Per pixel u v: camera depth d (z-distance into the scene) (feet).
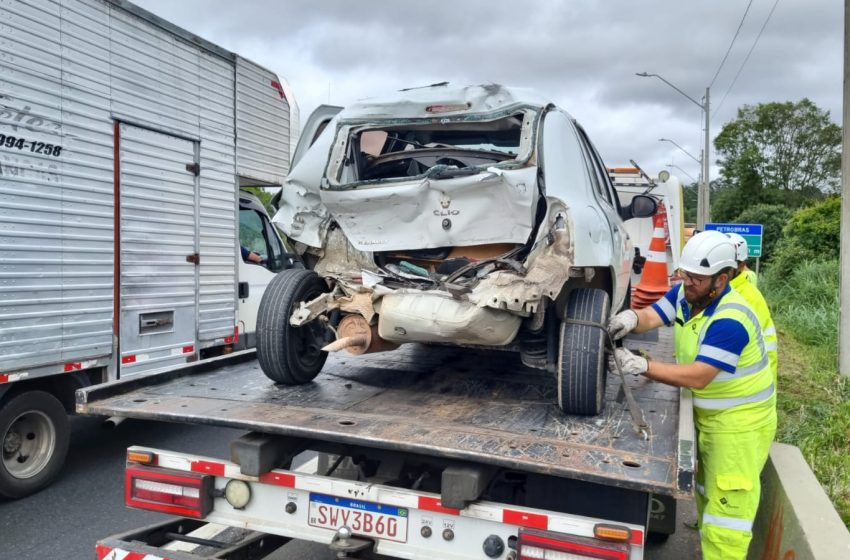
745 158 157.07
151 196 19.98
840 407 21.43
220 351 24.32
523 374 14.46
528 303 10.86
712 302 10.67
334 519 9.58
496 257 12.19
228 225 23.50
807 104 158.30
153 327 20.17
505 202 11.71
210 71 22.40
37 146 16.20
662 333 21.68
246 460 9.78
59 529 14.75
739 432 10.52
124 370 19.04
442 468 10.29
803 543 10.49
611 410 11.45
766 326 12.99
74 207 17.31
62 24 16.80
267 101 25.63
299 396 12.32
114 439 21.06
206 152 22.27
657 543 14.61
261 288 26.32
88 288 17.80
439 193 12.08
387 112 13.05
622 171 30.04
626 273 16.96
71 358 17.25
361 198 12.43
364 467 10.87
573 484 9.49
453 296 11.28
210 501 10.27
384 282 12.46
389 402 11.90
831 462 17.34
